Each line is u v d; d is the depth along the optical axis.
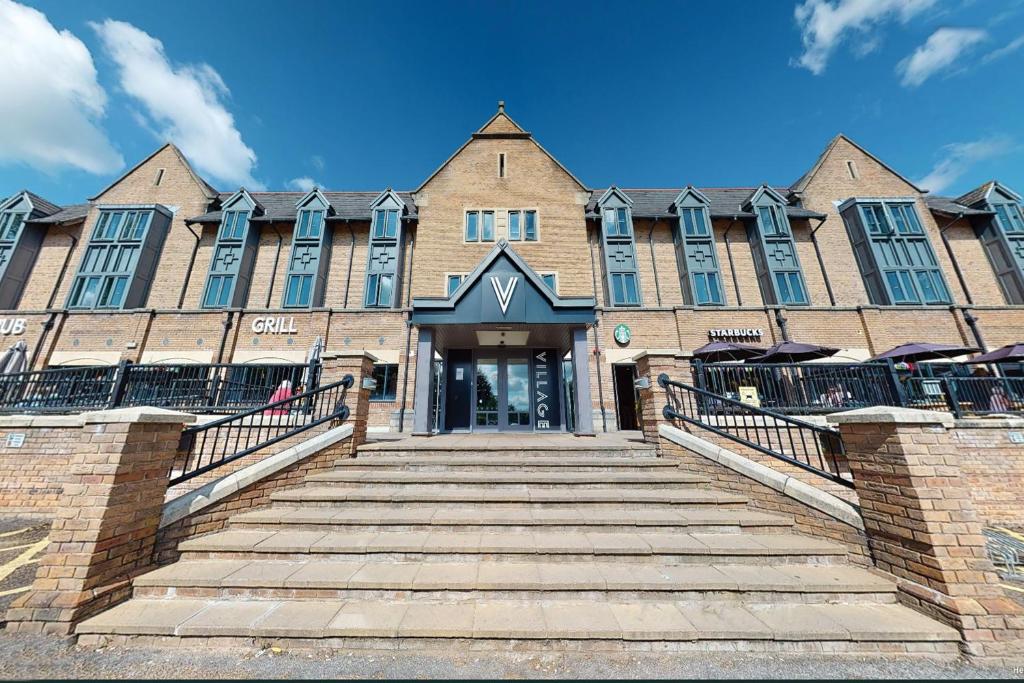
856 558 3.91
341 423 6.46
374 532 4.42
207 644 3.00
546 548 3.96
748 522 4.45
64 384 7.91
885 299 16.17
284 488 5.17
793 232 17.92
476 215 16.95
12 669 2.74
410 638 3.01
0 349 14.19
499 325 9.83
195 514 4.22
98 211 17.67
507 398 12.01
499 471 5.90
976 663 2.85
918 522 3.40
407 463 5.92
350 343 14.44
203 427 4.69
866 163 18.98
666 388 6.66
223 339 14.41
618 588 3.49
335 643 3.00
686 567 3.87
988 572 3.19
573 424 12.17
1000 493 7.17
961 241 17.95
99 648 2.99
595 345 14.09
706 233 17.25
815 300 16.84
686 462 5.85
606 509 4.86
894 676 2.73
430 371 9.75
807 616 3.24
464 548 3.96
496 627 3.05
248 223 17.44
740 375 7.34
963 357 14.23
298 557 3.95
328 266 17.56
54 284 17.59
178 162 19.31
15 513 6.56
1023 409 8.16
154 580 3.54
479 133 17.94
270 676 2.69
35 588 3.18
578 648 2.98
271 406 5.42
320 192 18.17
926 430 3.59
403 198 19.45
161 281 17.14
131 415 3.66
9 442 6.92
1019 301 16.61
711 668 2.81
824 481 5.90
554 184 17.39
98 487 3.46
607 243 17.11
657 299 16.91
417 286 15.86
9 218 18.19
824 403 7.50
